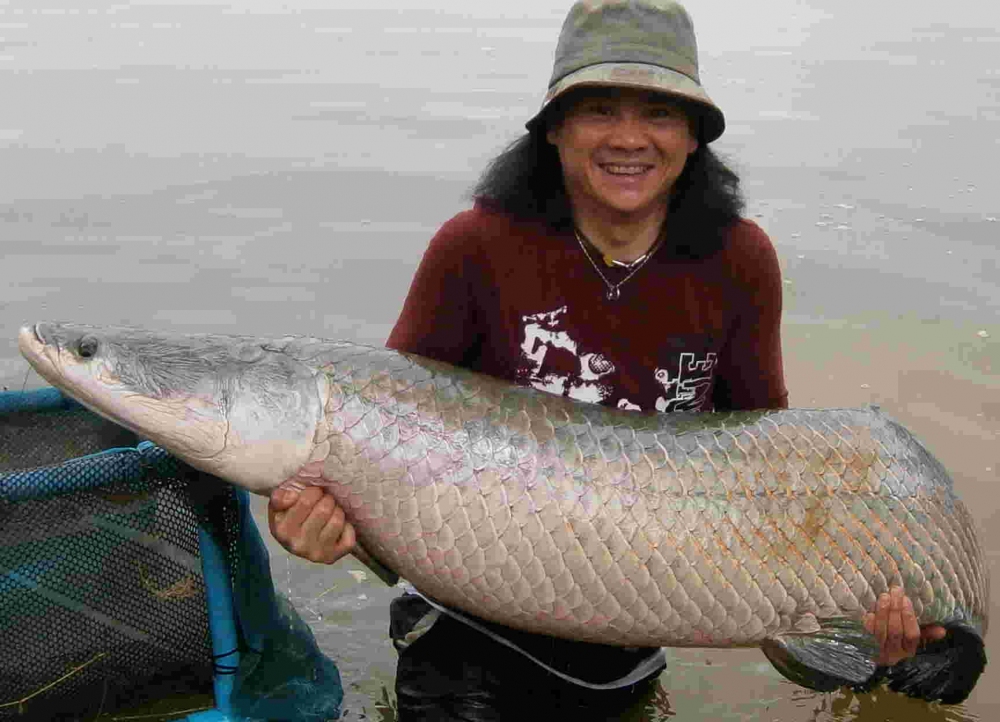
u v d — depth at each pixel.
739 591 1.50
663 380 1.62
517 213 1.58
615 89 1.48
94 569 1.52
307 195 3.49
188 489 1.54
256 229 3.21
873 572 1.54
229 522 1.56
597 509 1.47
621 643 1.54
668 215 1.58
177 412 1.43
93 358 1.44
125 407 1.43
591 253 1.57
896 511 1.55
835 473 1.54
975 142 4.43
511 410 1.50
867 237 3.34
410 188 3.57
